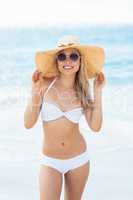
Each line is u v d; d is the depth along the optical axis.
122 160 8.68
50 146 5.21
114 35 22.75
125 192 7.22
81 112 5.34
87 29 23.22
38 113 5.31
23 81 15.44
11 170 8.16
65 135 5.20
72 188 5.36
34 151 9.16
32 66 17.81
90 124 5.43
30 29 23.02
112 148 9.33
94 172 8.06
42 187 5.18
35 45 21.62
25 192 7.23
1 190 7.29
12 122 10.94
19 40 22.16
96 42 22.47
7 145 9.48
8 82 15.34
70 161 5.22
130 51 19.81
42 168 5.25
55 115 5.19
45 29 23.16
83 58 5.29
